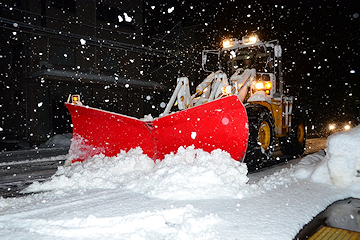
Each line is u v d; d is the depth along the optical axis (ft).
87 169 16.02
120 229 9.04
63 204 11.61
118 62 66.49
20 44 60.08
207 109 15.79
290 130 24.54
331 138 14.17
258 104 19.19
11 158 32.27
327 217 10.49
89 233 8.93
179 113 16.31
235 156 16.20
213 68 24.38
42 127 55.57
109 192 13.17
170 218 9.96
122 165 16.10
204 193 12.10
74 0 58.90
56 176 16.87
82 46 59.88
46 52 55.31
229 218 9.73
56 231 9.08
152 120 17.08
